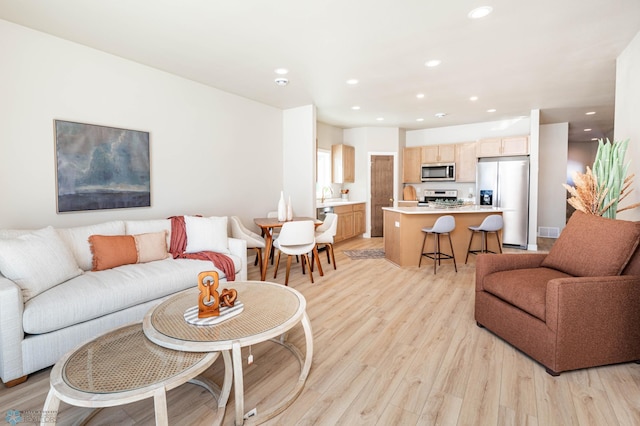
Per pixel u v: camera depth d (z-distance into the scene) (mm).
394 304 3197
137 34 2820
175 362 1425
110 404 1180
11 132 2641
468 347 2326
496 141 6305
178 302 2041
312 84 4184
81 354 1491
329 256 5148
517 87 4352
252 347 2359
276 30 2748
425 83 4164
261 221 4320
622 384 1862
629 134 3035
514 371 2014
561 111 5770
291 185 5484
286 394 1809
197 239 3312
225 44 3016
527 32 2797
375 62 3451
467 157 6707
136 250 2898
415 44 3021
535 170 5824
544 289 2119
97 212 3207
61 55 2898
